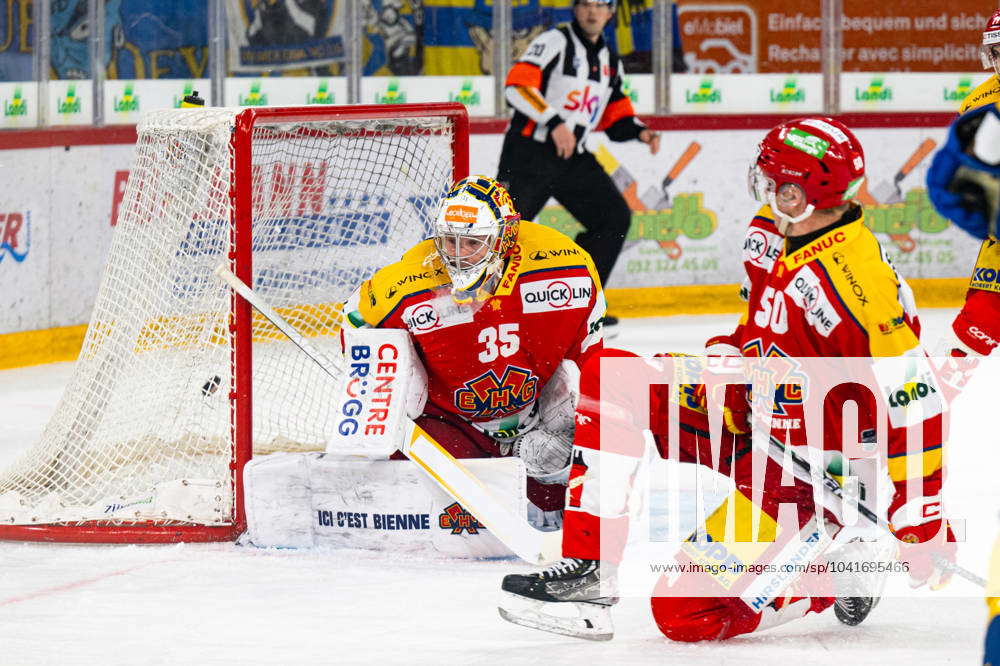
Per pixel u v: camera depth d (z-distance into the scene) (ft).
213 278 45.78
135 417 47.93
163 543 43.78
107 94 92.17
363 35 103.14
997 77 44.04
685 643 32.76
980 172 19.02
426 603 36.86
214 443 48.62
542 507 43.50
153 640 33.73
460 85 105.91
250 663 31.68
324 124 51.55
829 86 109.40
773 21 108.06
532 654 31.91
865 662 30.89
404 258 42.11
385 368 40.55
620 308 101.71
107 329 48.03
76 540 43.91
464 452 43.27
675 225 103.14
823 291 30.40
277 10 99.66
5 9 85.76
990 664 21.68
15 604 37.19
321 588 38.55
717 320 99.91
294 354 54.49
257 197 52.75
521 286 41.73
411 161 53.01
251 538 43.37
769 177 30.45
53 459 48.11
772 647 32.30
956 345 40.32
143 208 47.62
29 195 83.10
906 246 106.32
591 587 31.58
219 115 44.47
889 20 109.40
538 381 42.98
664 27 106.11
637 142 101.55
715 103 108.17
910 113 105.91
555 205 100.99
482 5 105.29
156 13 94.32
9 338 82.33
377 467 42.34
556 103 85.40
